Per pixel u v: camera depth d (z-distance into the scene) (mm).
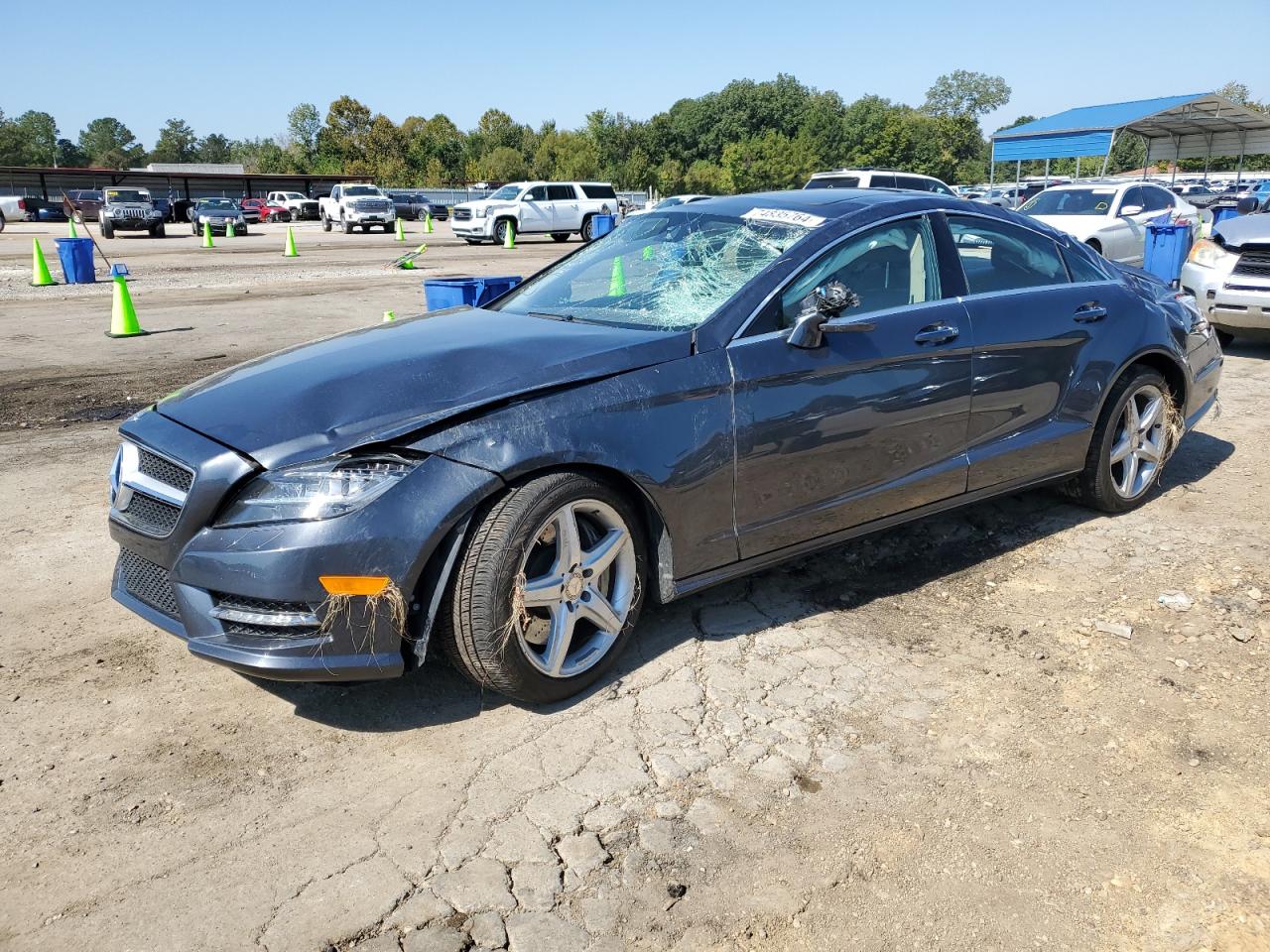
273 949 2186
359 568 2732
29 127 156875
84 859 2477
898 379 3785
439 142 98875
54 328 11812
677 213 4277
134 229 34500
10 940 2207
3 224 40250
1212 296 8312
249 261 22906
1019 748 2959
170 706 3197
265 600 2768
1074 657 3496
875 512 3881
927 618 3812
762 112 115938
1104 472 4699
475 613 2885
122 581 3281
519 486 2938
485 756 2918
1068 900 2357
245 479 2812
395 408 2936
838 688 3293
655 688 3287
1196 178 54062
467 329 3666
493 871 2438
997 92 141250
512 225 28969
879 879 2426
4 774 2816
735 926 2275
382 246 29266
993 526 4762
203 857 2486
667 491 3230
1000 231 4367
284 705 3203
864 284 3822
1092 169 84188
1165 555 4371
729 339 3416
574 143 82250
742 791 2750
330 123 102562
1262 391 7555
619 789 2756
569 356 3215
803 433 3543
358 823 2615
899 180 20297
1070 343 4387
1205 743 2980
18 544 4578
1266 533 4609
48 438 6590
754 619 3799
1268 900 2348
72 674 3389
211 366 9305
